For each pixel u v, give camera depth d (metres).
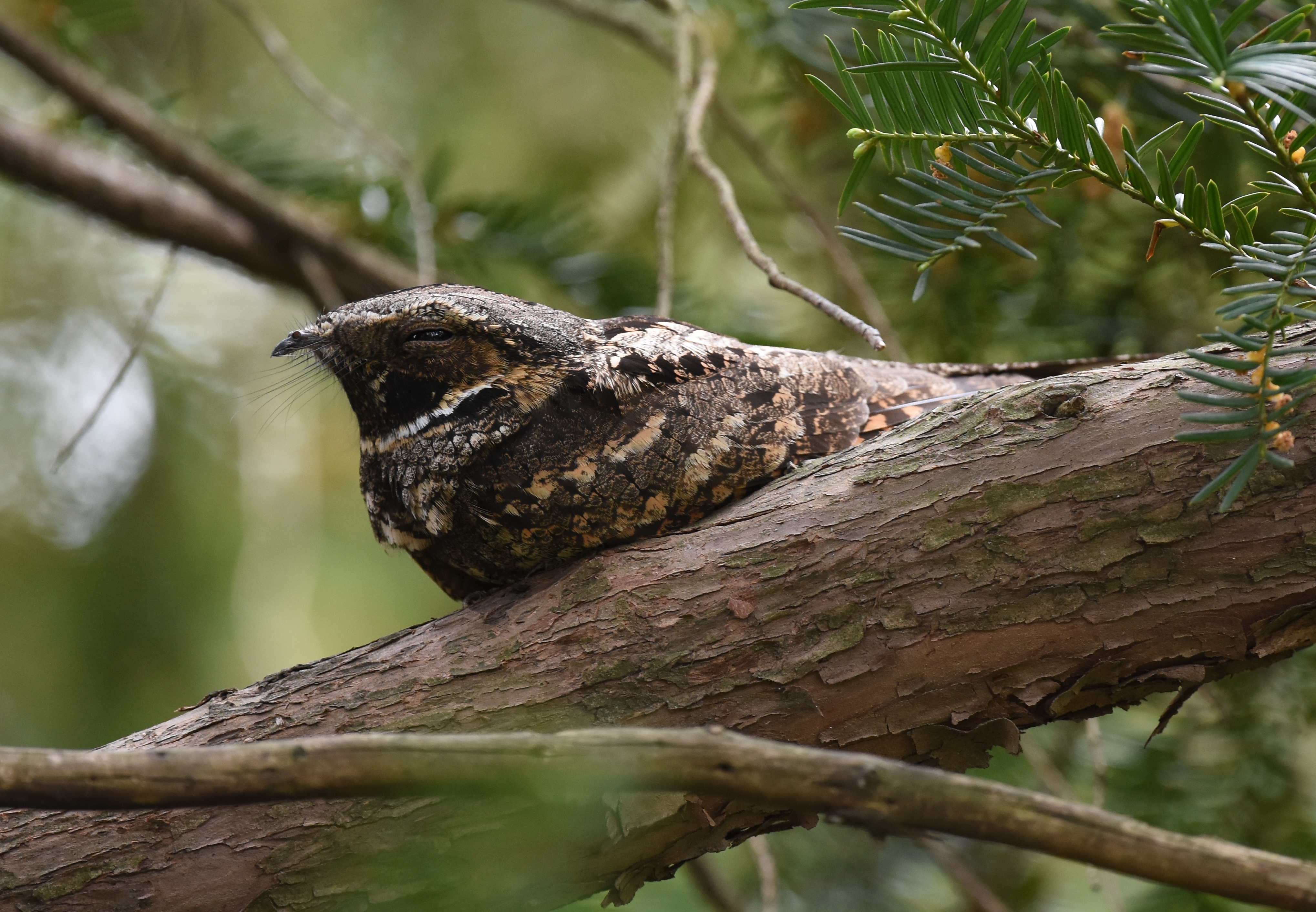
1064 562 4.21
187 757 3.01
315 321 5.74
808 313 8.79
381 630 9.85
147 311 7.02
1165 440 4.18
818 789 2.91
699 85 6.75
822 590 4.41
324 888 4.32
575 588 4.69
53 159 8.58
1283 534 4.02
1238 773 6.67
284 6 9.77
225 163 8.74
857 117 3.81
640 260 8.59
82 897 4.32
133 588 9.60
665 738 2.99
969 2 6.27
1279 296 3.30
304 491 10.16
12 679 9.20
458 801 4.29
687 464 4.89
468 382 5.14
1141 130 6.91
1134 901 6.86
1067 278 7.72
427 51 9.84
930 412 4.74
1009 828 2.83
